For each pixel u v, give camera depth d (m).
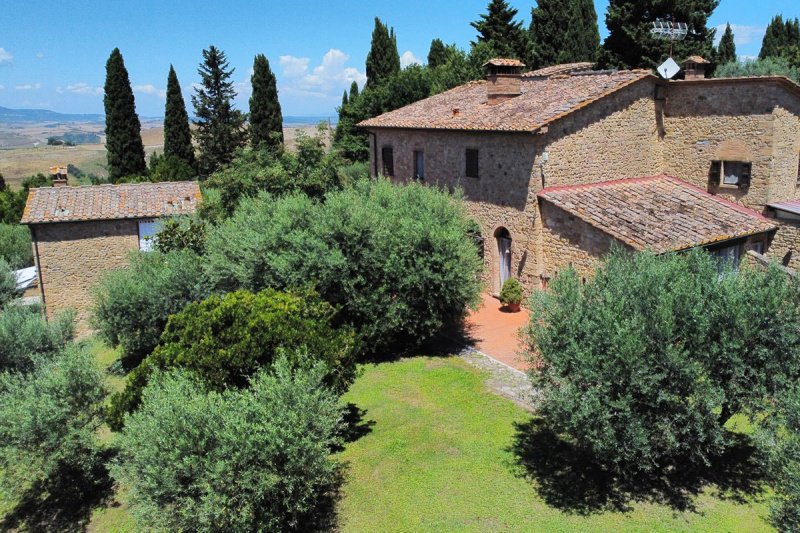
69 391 11.72
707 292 9.07
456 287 16.09
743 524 8.91
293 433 8.57
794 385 8.50
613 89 18.94
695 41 35.50
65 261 23.64
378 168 26.55
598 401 8.52
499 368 15.55
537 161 18.27
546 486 10.27
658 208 18.08
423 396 14.13
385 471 11.05
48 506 11.84
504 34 44.62
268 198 18.80
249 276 15.84
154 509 8.18
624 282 9.55
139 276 19.03
